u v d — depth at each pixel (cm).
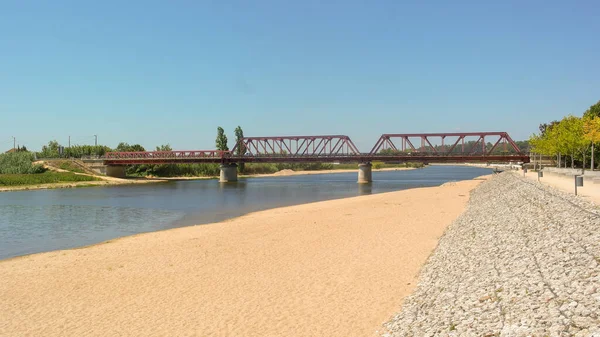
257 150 15625
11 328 1600
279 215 4653
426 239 2914
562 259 1404
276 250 2714
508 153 12850
